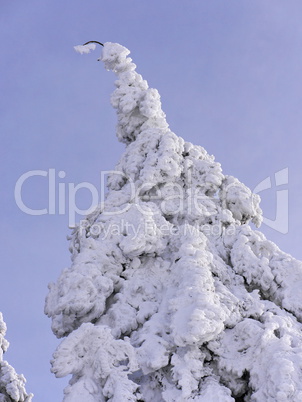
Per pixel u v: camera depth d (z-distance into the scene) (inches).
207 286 497.0
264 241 566.3
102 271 540.1
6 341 665.6
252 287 548.7
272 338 474.9
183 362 472.1
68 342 475.8
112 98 690.8
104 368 468.1
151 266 553.3
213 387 458.6
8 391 601.0
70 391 465.4
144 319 513.3
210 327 458.6
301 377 440.8
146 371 472.1
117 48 721.6
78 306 503.8
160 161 609.0
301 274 538.6
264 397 446.0
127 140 697.6
